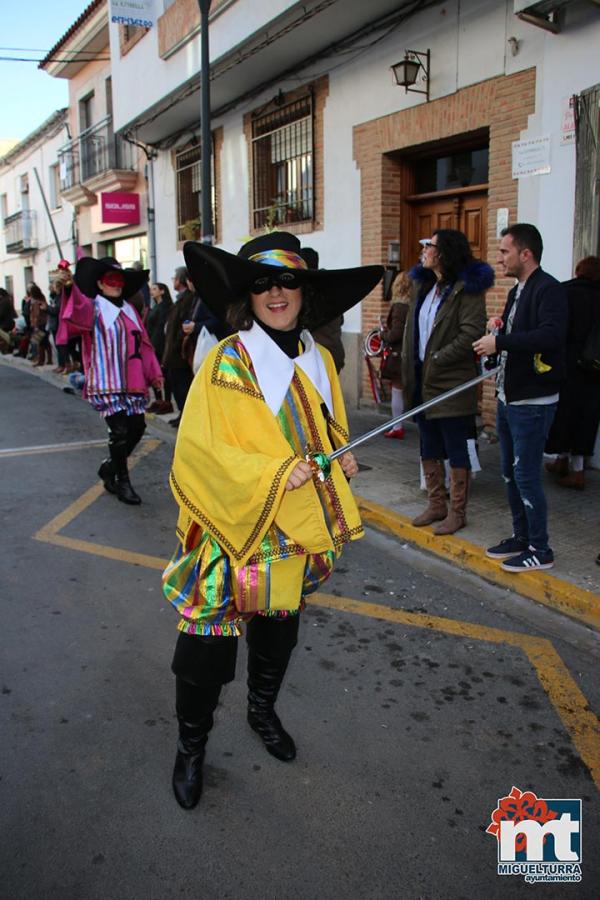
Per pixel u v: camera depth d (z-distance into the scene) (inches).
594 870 90.3
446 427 189.2
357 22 322.3
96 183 671.8
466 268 177.2
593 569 170.7
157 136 538.3
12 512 233.6
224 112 451.5
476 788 105.2
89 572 183.6
